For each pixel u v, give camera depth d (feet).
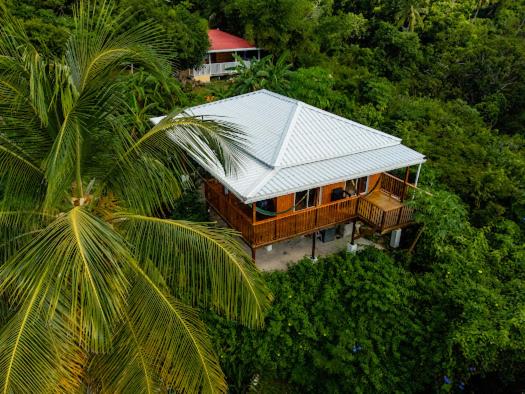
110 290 17.99
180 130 24.47
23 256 18.34
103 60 21.47
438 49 146.10
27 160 22.38
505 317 40.68
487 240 53.26
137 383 23.06
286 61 128.16
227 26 146.20
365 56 138.92
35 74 19.71
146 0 102.06
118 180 24.54
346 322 43.52
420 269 50.75
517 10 156.76
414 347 42.63
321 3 153.48
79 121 20.63
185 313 24.04
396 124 81.92
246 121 53.88
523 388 42.60
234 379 41.73
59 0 98.53
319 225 47.06
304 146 47.29
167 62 24.38
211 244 23.18
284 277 45.96
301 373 41.42
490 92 122.11
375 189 54.39
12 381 17.98
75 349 21.95
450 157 68.49
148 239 23.21
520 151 80.69
